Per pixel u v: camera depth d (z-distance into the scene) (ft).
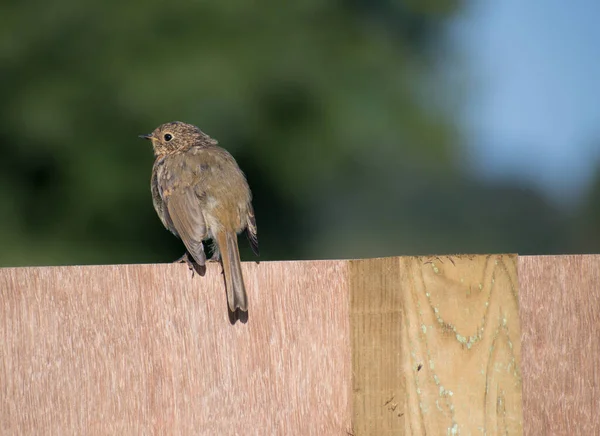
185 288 19.42
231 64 55.62
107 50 55.93
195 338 19.35
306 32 59.88
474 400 18.45
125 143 56.18
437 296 18.43
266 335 19.56
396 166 65.10
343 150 60.49
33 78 56.75
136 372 19.08
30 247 57.82
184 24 56.03
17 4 57.11
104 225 58.29
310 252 68.64
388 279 18.61
